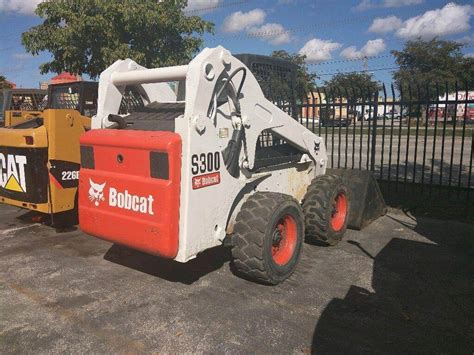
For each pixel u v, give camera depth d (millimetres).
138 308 3502
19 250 4875
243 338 3061
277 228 3918
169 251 3248
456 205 6781
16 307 3523
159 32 11930
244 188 4004
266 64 4453
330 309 3502
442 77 38156
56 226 5750
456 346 2992
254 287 3906
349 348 2951
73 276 4148
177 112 3879
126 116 4098
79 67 11945
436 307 3555
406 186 8016
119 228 3506
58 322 3281
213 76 3373
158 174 3232
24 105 8266
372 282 4035
